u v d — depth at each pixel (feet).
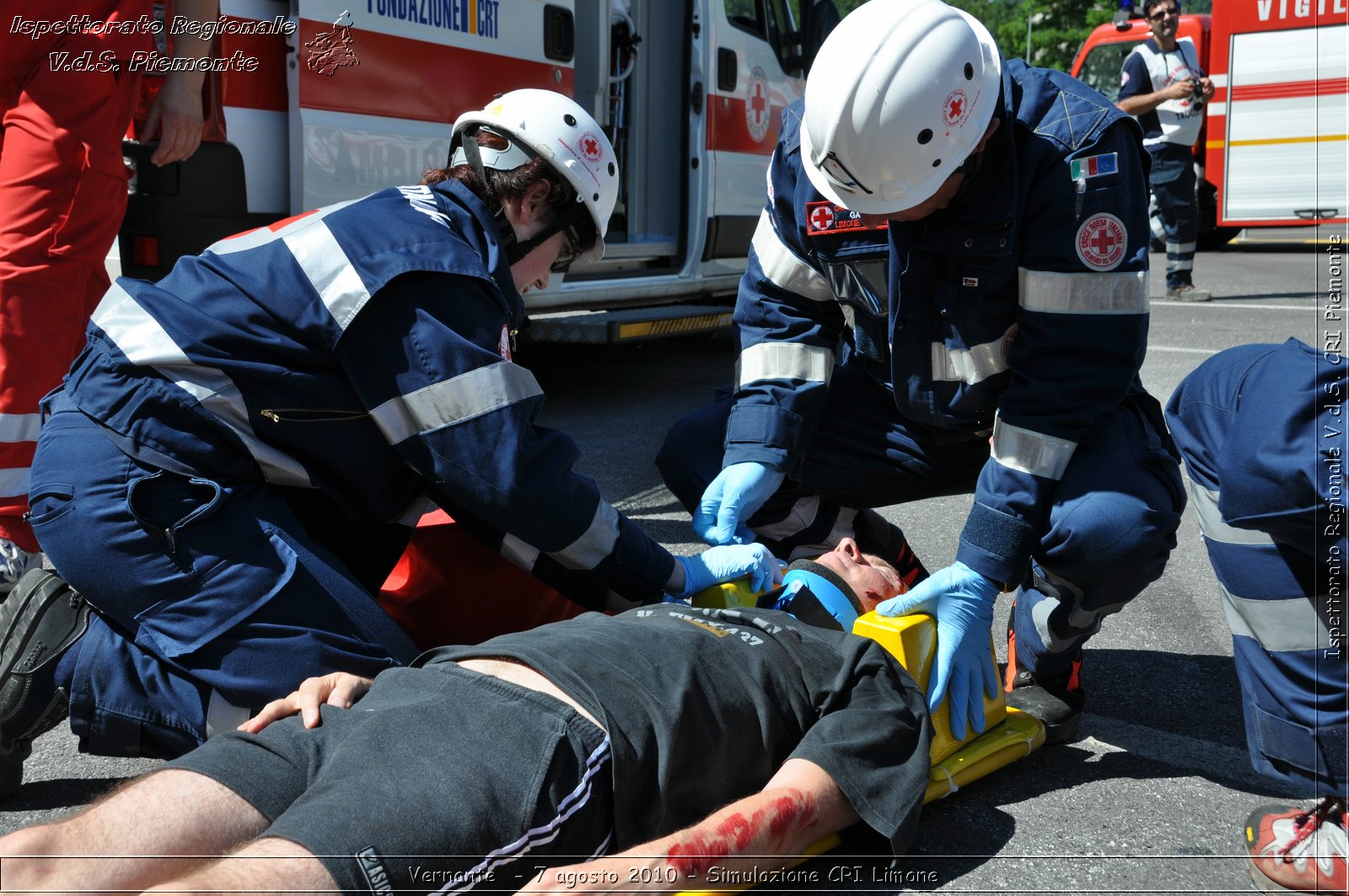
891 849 5.50
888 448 8.91
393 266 6.09
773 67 21.48
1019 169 6.98
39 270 9.09
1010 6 164.76
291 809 4.53
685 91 19.34
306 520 6.54
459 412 6.14
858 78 6.64
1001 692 7.16
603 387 20.43
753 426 8.23
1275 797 6.64
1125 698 8.18
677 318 19.02
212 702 5.76
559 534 6.52
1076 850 6.01
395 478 6.65
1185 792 6.72
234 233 11.43
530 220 6.96
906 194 6.85
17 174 9.09
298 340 6.07
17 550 9.27
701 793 5.45
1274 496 5.32
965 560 6.86
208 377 5.96
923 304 7.56
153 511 5.80
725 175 20.10
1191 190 30.76
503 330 6.39
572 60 16.69
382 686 5.43
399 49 13.60
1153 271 41.91
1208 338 23.73
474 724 4.98
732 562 7.32
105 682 5.79
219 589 5.81
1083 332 6.86
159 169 10.85
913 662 6.55
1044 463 6.84
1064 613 7.14
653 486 13.70
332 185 12.83
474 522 7.00
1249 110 44.55
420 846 4.48
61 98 9.04
